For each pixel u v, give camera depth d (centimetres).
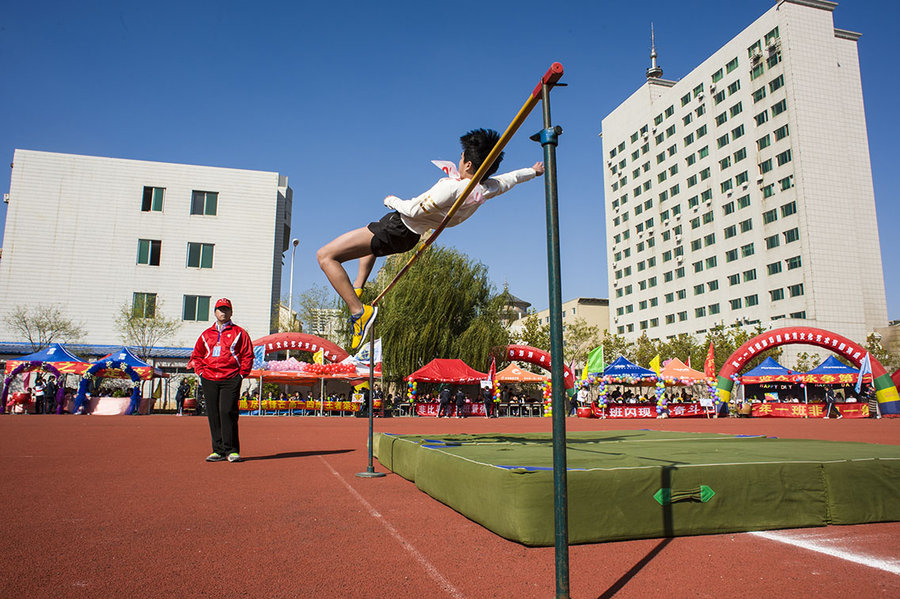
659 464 378
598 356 2872
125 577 279
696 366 4494
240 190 3319
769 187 5072
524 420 2588
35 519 397
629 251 6956
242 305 3231
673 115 6234
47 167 3091
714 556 316
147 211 3178
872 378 2652
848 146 5219
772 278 5003
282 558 312
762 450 518
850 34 5406
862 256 5053
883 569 296
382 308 3148
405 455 593
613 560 307
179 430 1341
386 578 279
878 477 407
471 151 389
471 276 3356
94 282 3064
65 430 1279
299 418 2414
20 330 2938
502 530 345
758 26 5216
